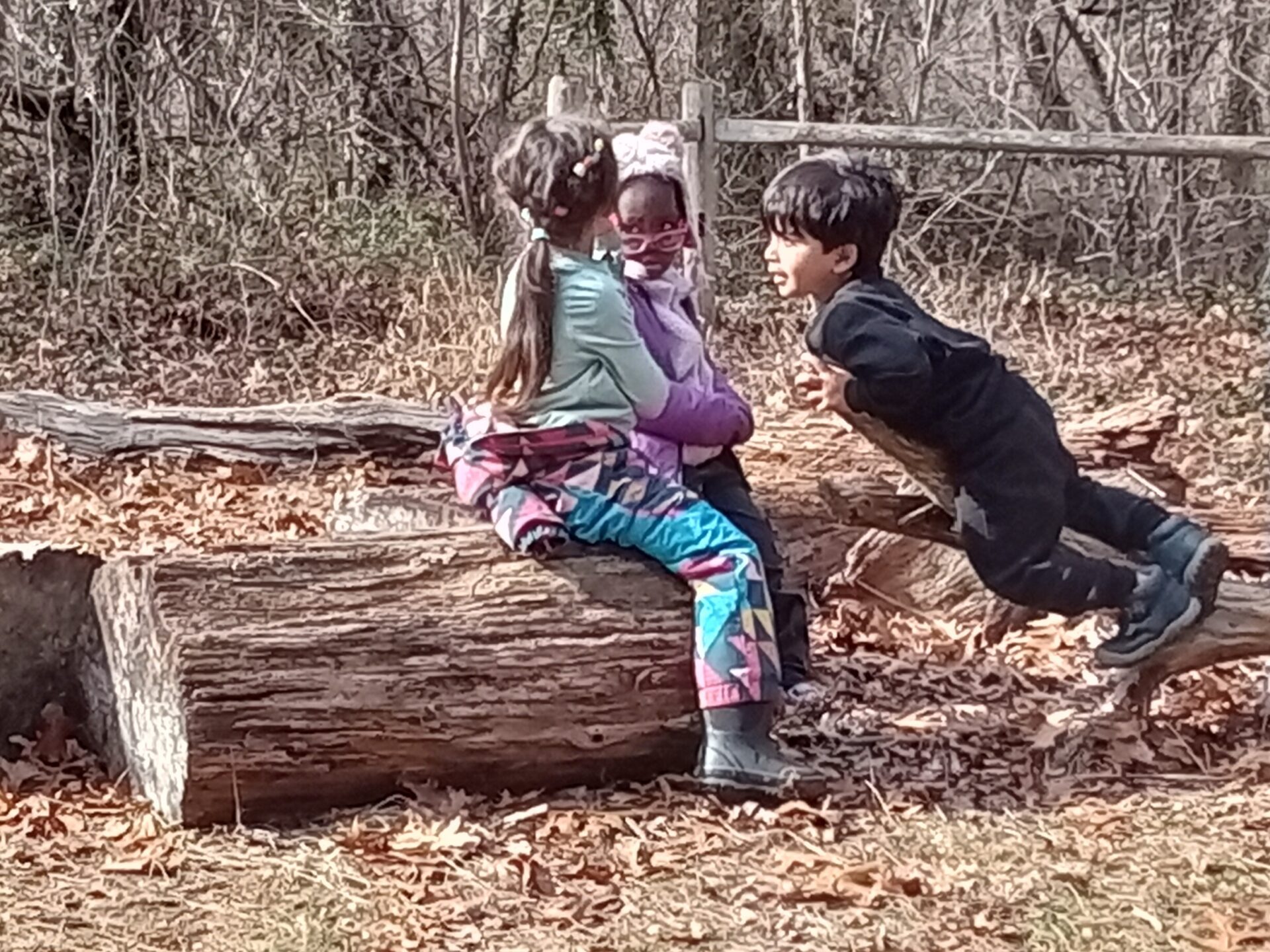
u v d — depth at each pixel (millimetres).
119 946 3408
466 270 10484
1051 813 4105
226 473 7316
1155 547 4410
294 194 11445
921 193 11586
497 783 4078
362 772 3961
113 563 4191
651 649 4090
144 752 4086
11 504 6820
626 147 4336
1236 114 13047
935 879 3729
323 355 10102
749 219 11625
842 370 4141
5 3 11148
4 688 4375
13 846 3846
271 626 3910
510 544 4098
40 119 11461
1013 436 4281
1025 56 13406
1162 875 3762
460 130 11539
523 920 3535
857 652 5293
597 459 4105
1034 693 4953
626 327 4004
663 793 4113
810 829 3963
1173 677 5012
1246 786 4289
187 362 10047
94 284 10461
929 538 4820
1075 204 12484
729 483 4461
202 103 11781
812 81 13016
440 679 3971
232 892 3633
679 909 3592
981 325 10312
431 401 9180
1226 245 12305
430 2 12352
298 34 11891
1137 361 9836
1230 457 8055
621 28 12898
